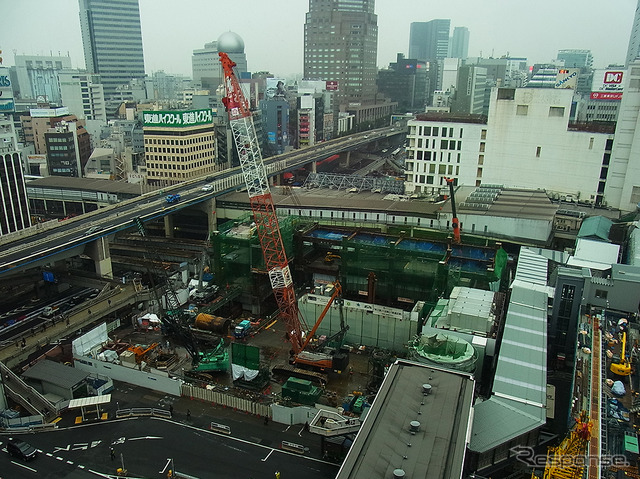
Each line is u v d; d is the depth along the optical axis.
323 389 87.69
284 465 70.50
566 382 85.56
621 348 77.56
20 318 121.44
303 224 139.50
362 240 127.81
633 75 156.38
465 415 57.09
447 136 193.25
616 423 61.25
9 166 169.12
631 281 89.19
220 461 71.06
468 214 147.62
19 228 175.25
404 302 116.38
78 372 88.31
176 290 124.88
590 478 53.91
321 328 108.25
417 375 65.50
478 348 82.38
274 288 106.56
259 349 98.00
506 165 187.12
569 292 91.38
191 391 86.81
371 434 54.00
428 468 49.06
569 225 153.38
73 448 73.56
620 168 164.75
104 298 122.31
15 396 83.94
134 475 68.12
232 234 124.12
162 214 162.50
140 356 97.19
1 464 70.00
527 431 63.88
